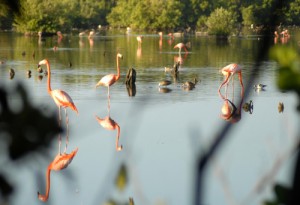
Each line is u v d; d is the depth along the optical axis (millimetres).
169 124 18266
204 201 2131
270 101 21906
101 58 39844
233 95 24031
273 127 17422
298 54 2191
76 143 15945
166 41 60906
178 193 11289
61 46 50812
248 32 73750
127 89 25344
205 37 68062
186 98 23031
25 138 2150
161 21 80875
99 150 15281
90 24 90312
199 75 30703
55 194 11734
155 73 31562
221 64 36469
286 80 2086
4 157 2145
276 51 2160
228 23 68062
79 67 33875
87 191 11875
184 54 44125
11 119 2154
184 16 82312
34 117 2168
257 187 3205
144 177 12398
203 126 17703
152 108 20688
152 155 14477
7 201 2193
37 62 36438
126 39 64062
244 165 12867
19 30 66688
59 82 27219
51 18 66500
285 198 2051
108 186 3070
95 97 23078
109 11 92750
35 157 2164
